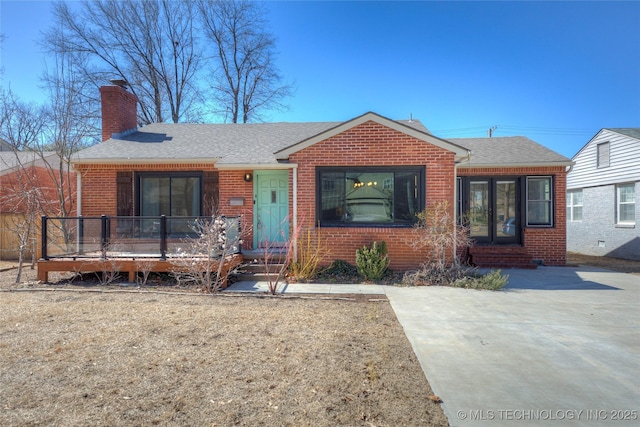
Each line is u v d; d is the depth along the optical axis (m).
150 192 11.10
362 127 9.41
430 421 2.96
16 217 12.79
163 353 4.27
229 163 10.06
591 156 16.38
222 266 7.98
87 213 10.96
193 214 10.98
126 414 3.00
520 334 5.08
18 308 6.20
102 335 4.86
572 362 4.15
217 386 3.49
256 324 5.41
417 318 5.80
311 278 8.73
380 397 3.32
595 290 7.95
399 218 9.41
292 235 9.13
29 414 2.98
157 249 8.53
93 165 10.94
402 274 9.06
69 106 13.81
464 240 9.37
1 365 3.91
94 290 7.61
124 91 13.30
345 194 9.51
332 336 4.91
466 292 7.67
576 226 17.31
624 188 14.66
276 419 2.95
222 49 27.11
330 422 2.92
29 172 13.43
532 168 11.59
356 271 9.08
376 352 4.38
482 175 11.81
